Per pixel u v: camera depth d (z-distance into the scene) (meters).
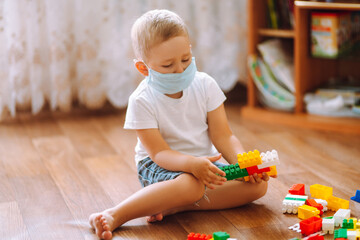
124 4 2.28
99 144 1.99
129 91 2.37
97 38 2.29
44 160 1.83
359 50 2.10
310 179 1.59
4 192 1.55
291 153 1.84
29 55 2.23
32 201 1.49
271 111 2.27
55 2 2.19
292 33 2.12
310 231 1.21
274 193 1.49
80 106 2.47
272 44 2.25
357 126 2.02
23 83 2.26
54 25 2.21
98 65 2.32
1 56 2.16
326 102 2.13
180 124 1.40
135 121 1.36
